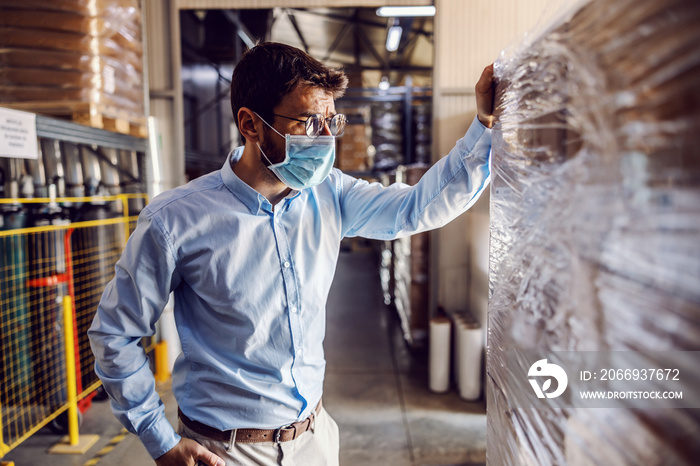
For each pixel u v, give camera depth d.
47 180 2.86
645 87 0.37
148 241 1.00
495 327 0.78
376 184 1.25
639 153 0.38
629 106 0.39
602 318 0.44
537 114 0.59
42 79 2.47
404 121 5.57
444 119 3.76
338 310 5.48
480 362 3.21
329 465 1.21
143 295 1.01
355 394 3.33
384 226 1.20
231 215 1.03
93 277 3.09
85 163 3.11
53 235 2.79
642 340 0.38
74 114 2.56
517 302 0.66
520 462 0.64
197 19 6.32
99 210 3.09
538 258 0.58
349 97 5.63
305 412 1.10
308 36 8.14
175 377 1.13
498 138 0.79
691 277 0.32
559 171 0.52
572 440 0.49
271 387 1.06
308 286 1.09
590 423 0.46
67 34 2.47
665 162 0.35
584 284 0.47
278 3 3.65
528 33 0.63
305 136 1.00
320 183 1.16
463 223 3.86
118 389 1.03
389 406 3.14
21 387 2.72
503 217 0.75
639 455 0.39
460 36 3.70
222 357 1.07
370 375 3.67
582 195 0.47
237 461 1.05
